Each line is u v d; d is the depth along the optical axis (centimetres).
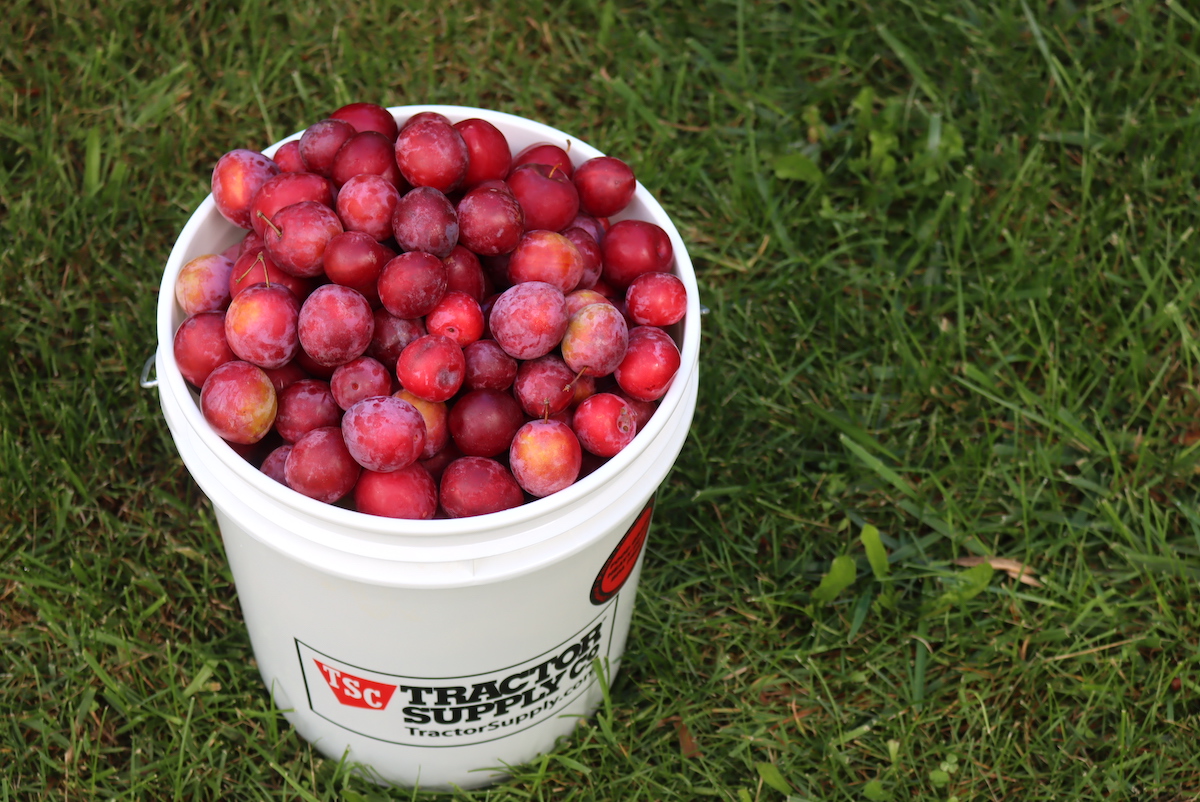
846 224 145
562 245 98
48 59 147
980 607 123
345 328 92
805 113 150
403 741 107
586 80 153
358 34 152
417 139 98
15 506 122
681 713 118
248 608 107
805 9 159
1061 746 117
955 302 139
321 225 95
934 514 127
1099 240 142
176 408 96
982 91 152
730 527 127
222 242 105
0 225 137
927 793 116
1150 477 131
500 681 102
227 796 114
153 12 150
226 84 148
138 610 120
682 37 158
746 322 137
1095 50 153
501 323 94
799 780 116
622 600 108
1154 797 115
